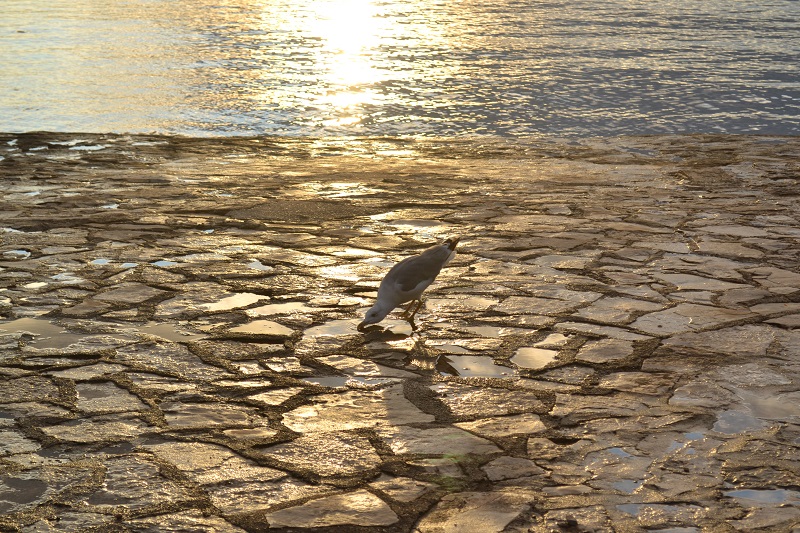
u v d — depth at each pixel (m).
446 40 42.38
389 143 17.78
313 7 62.41
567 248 9.51
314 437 5.16
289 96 25.98
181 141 17.67
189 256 9.20
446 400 5.70
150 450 4.97
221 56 35.69
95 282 8.24
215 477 4.67
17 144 16.81
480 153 16.44
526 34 45.12
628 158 15.66
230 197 12.21
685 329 6.98
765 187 12.97
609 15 55.44
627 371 6.16
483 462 4.85
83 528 4.16
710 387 5.85
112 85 27.61
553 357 6.43
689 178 13.72
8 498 4.43
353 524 4.22
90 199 12.03
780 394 5.73
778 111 24.11
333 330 7.04
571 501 4.42
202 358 6.40
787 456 4.88
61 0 63.69
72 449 4.97
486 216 11.11
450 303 7.69
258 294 7.94
